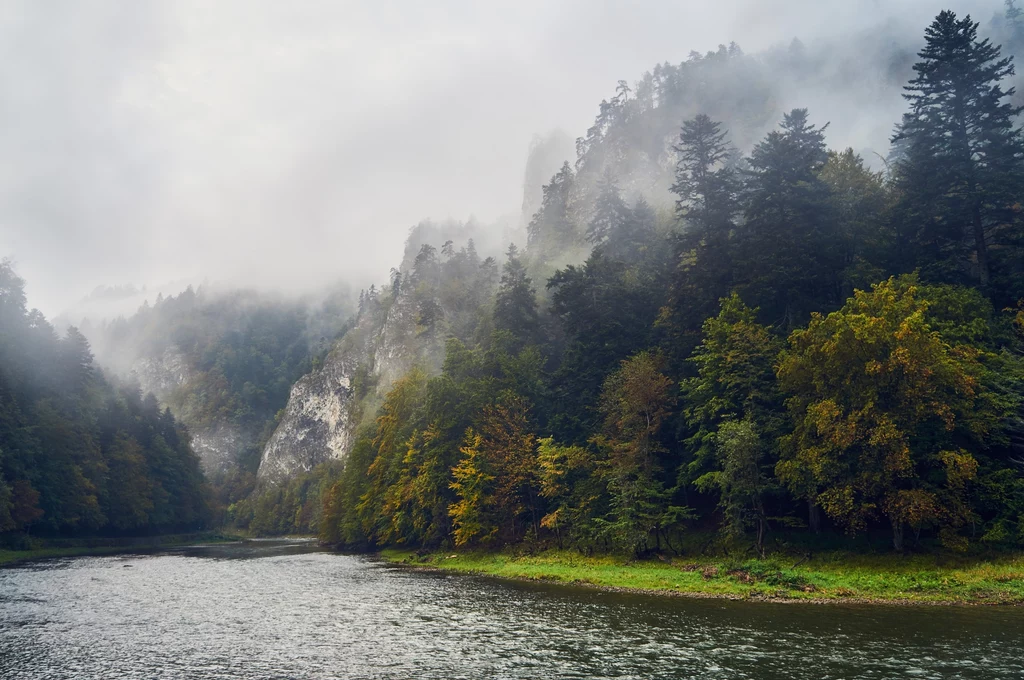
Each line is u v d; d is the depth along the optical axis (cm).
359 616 3566
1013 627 2755
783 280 5175
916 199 5619
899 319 4125
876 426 3816
